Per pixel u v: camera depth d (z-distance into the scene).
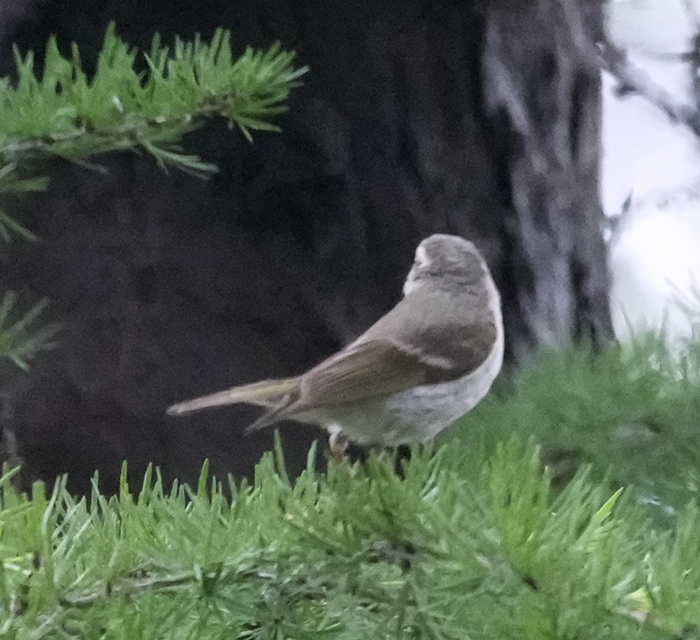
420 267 2.88
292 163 2.92
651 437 2.82
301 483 2.74
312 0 2.91
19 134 2.78
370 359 2.85
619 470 2.82
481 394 2.86
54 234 2.92
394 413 2.85
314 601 2.73
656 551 2.72
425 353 2.85
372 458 2.74
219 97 2.79
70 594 2.72
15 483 2.92
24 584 2.72
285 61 2.79
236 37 2.92
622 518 2.73
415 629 2.72
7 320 2.92
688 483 2.81
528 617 2.66
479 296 2.87
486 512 2.71
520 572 2.71
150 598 2.72
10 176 2.79
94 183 2.92
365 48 2.92
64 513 2.74
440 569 2.72
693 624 2.59
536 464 2.72
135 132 2.79
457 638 2.72
